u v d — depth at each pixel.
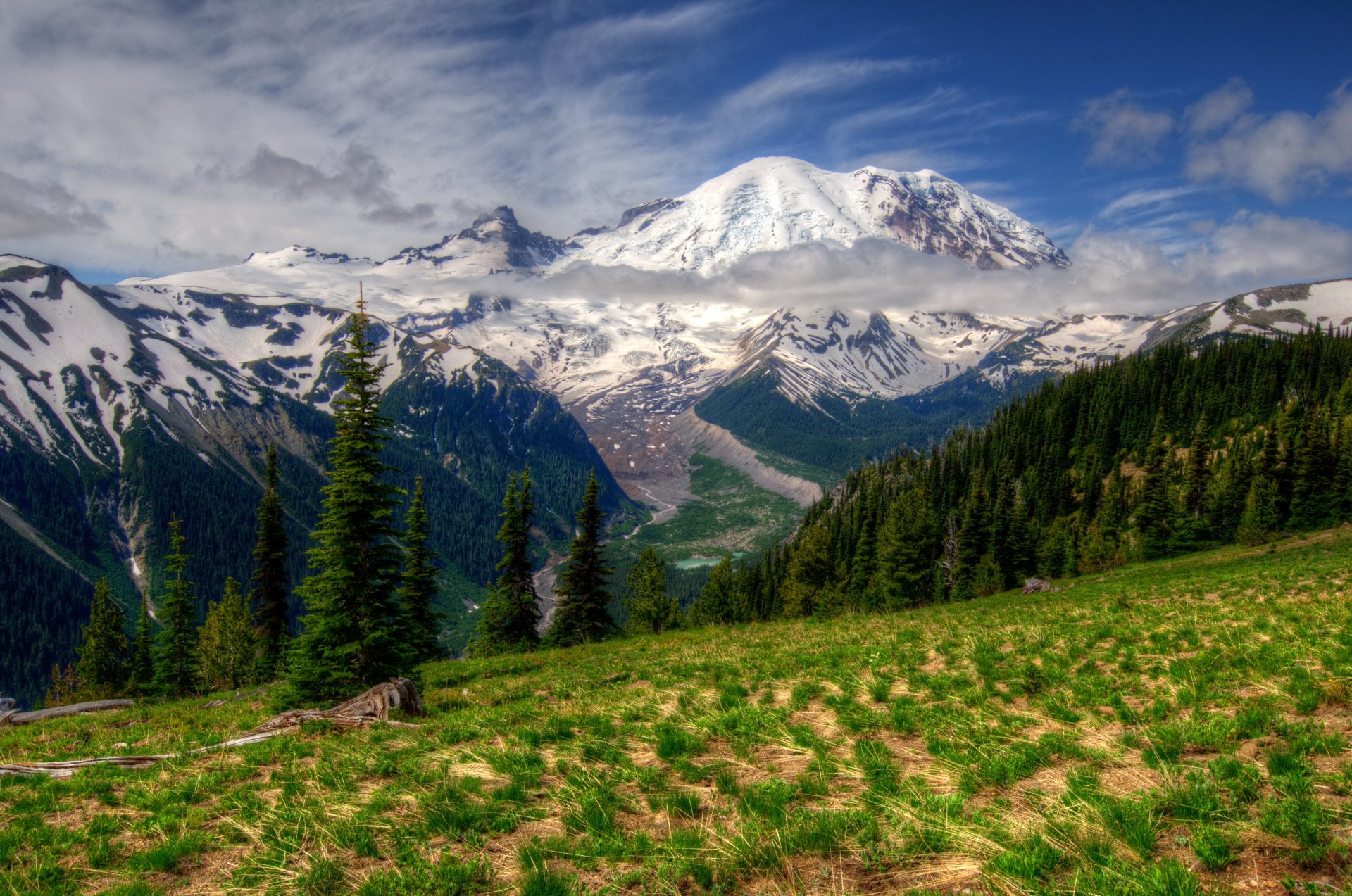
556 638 52.69
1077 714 11.71
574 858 8.12
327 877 8.00
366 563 23.56
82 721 23.94
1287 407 106.25
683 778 10.52
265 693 29.88
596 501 53.78
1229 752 9.14
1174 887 6.05
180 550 52.59
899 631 24.84
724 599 83.50
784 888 7.08
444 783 10.66
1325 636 14.62
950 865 7.18
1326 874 6.12
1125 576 61.22
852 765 10.39
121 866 8.96
